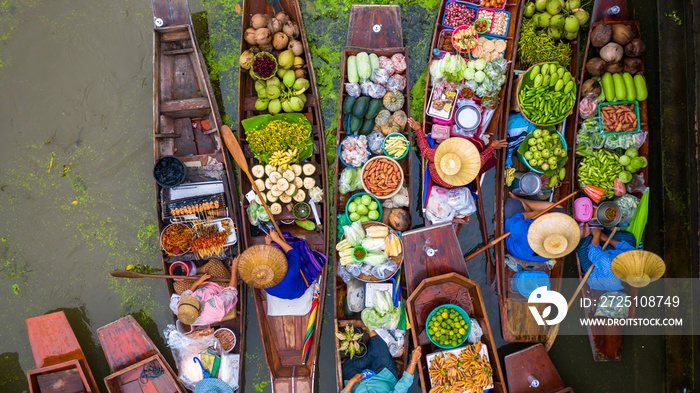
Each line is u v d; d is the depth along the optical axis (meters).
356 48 4.62
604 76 4.70
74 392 4.64
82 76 5.30
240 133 4.75
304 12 5.21
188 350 4.71
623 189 4.74
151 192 5.29
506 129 4.74
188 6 4.83
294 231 4.91
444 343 4.20
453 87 4.67
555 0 4.57
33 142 5.30
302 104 4.71
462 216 4.79
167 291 5.20
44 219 5.30
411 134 5.11
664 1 5.06
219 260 4.84
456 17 4.72
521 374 4.76
